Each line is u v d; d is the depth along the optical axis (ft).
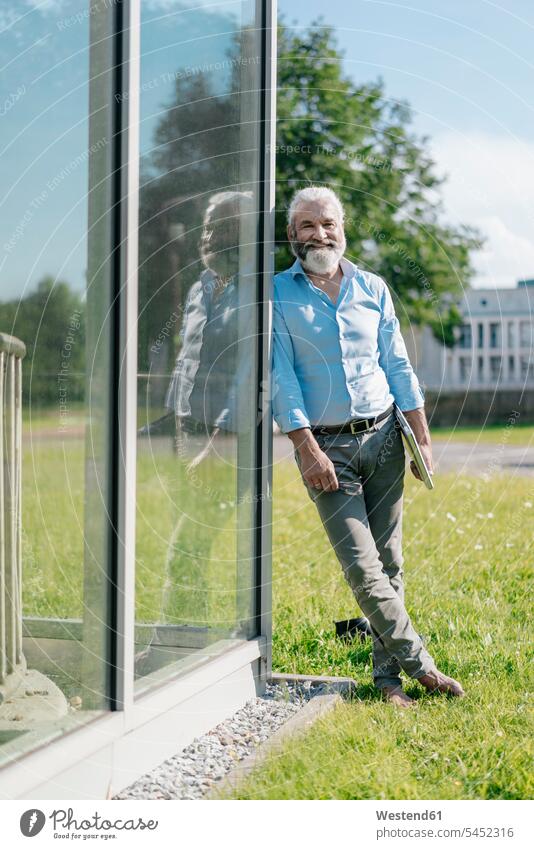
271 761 10.84
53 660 9.91
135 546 11.15
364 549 13.11
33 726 9.40
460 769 10.95
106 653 10.41
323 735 11.53
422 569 21.29
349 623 16.40
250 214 14.20
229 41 13.50
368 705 13.00
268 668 14.39
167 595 11.92
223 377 13.39
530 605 18.61
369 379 13.43
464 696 13.24
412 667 13.28
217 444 13.26
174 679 11.81
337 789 10.39
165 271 11.81
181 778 10.78
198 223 12.66
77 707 10.03
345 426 13.28
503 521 27.86
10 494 9.45
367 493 13.84
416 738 11.81
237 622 13.83
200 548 12.80
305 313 13.34
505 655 15.08
